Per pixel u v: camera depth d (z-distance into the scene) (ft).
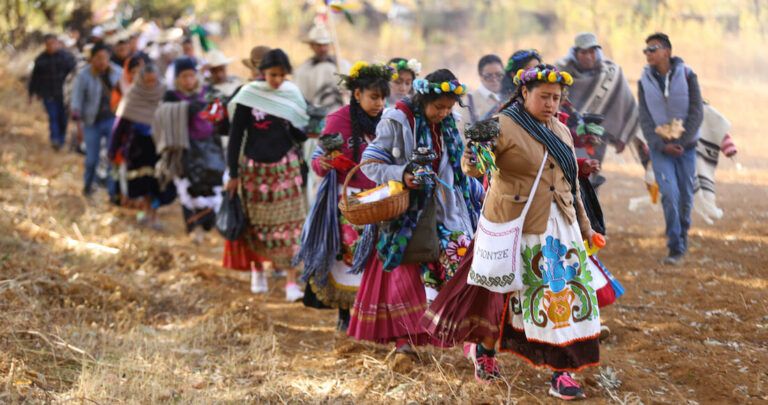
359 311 33.24
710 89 97.40
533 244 28.35
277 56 42.75
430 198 31.68
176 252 52.85
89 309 38.86
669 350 33.65
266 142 43.50
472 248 29.81
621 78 50.24
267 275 50.24
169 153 55.62
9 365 30.40
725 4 122.62
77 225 55.06
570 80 28.09
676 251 47.44
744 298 39.70
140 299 41.96
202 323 38.65
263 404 29.78
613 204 64.39
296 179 44.16
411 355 33.78
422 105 31.86
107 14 92.17
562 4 139.74
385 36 138.41
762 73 103.45
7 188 63.46
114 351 33.88
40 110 100.58
